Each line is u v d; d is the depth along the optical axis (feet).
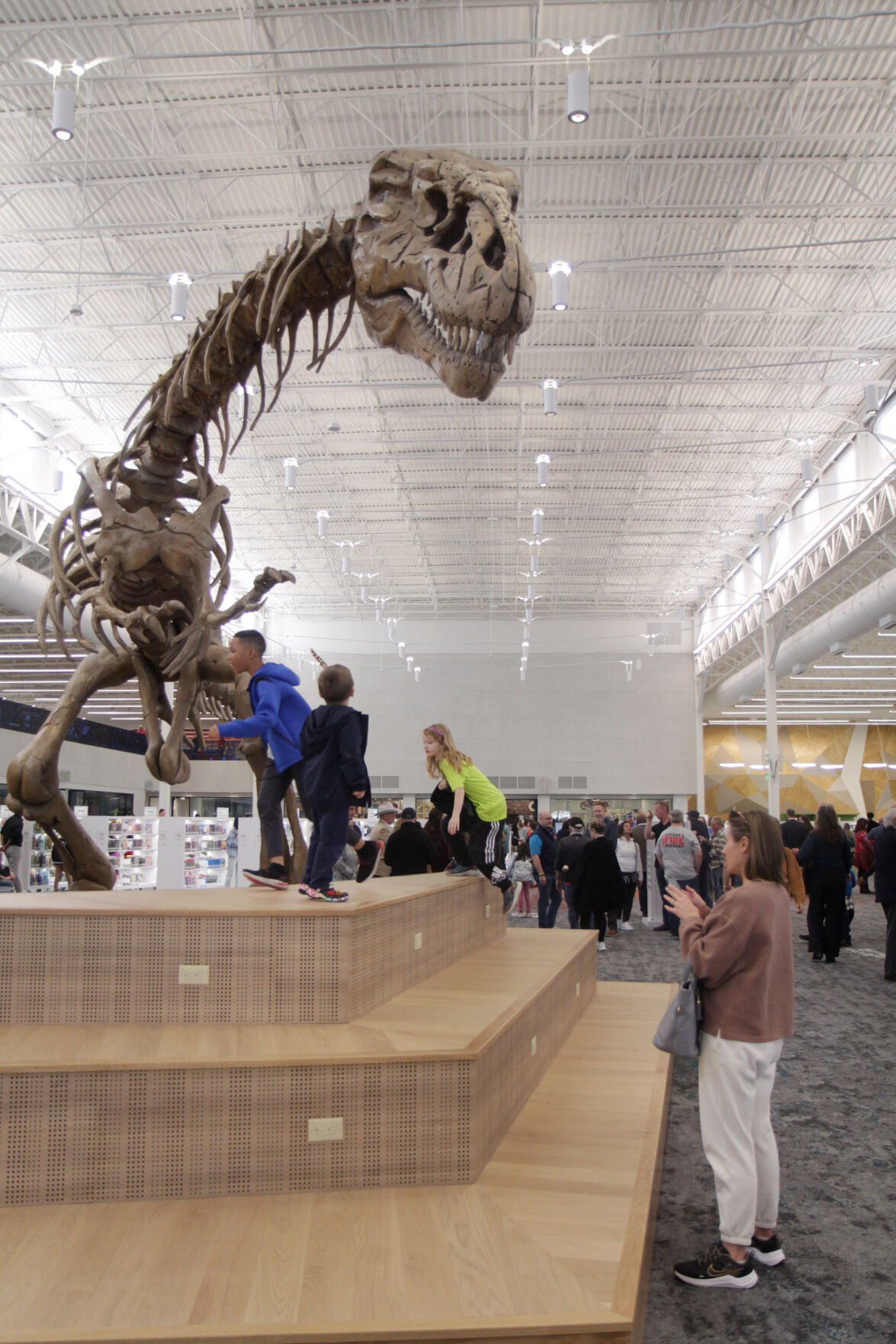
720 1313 9.08
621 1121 12.27
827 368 52.49
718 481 68.28
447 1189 9.91
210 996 11.49
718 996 9.87
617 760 100.73
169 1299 7.59
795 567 68.39
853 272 43.50
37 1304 7.51
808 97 34.12
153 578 16.38
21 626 72.59
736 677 92.79
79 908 11.49
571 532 79.87
